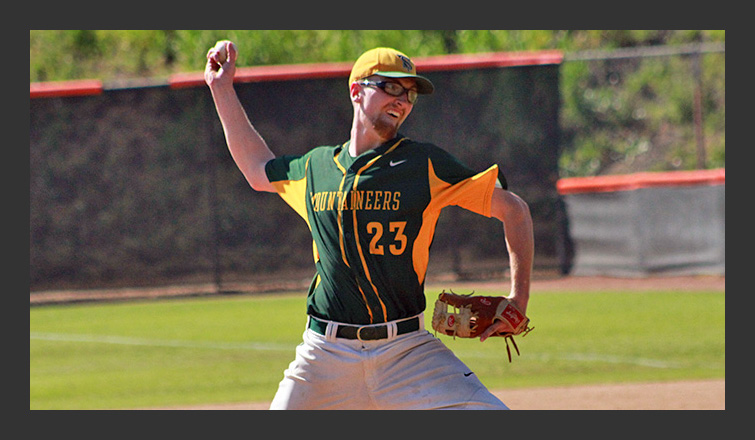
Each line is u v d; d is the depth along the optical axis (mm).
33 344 34688
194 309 42688
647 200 48562
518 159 50125
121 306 44844
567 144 68875
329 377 13344
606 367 28125
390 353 13148
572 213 49844
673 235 48438
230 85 14922
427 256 13438
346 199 13031
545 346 31938
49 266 50000
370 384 13273
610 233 49219
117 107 50594
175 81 50469
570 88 70562
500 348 31875
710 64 70250
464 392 12992
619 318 36844
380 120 13195
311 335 13531
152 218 50344
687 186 48375
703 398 23141
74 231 50156
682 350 30453
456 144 50250
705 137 68250
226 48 14906
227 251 50031
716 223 47812
